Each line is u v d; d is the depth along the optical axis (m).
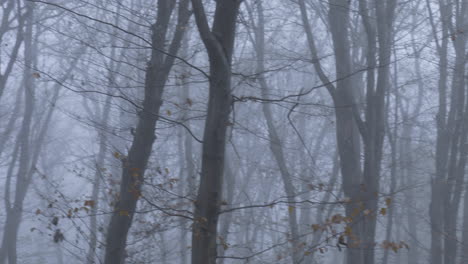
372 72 12.07
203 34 6.55
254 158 19.62
